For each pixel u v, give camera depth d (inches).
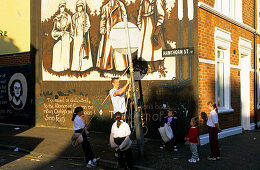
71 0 459.2
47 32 482.3
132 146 321.4
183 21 350.0
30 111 497.4
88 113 434.0
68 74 457.1
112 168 257.9
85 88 438.3
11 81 524.1
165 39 363.6
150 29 375.9
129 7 396.5
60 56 466.3
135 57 386.9
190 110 338.6
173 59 355.6
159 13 369.7
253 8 526.9
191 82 340.8
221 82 412.8
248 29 491.5
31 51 496.4
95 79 428.8
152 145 333.7
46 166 259.9
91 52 434.3
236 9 460.4
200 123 336.2
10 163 269.3
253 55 522.3
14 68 520.4
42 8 489.1
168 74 358.6
